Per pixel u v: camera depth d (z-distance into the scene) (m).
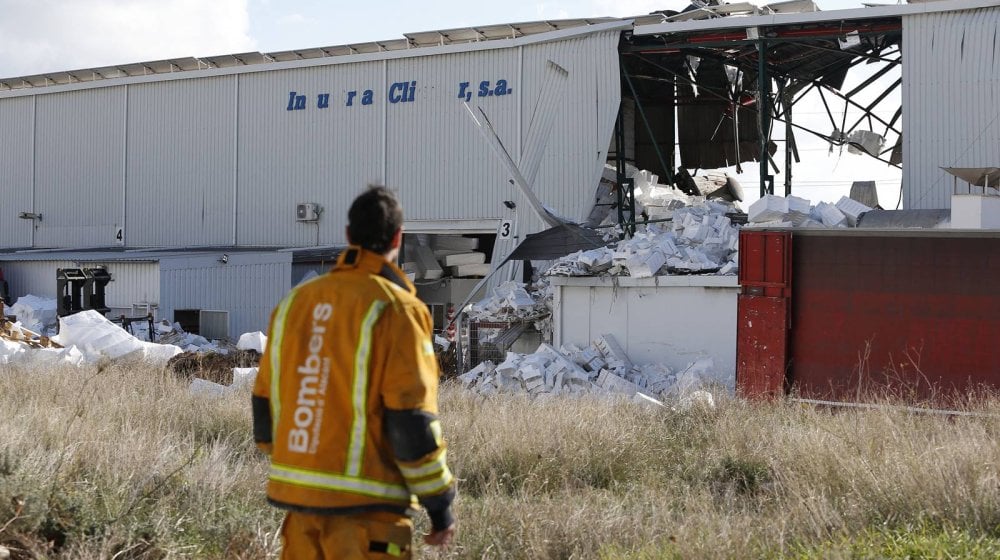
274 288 36.66
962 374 12.93
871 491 7.68
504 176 39.22
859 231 13.59
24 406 11.19
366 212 4.00
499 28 39.41
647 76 39.50
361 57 42.44
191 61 46.44
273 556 6.24
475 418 11.86
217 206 45.81
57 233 50.22
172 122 47.12
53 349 19.70
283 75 44.41
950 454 8.00
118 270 41.34
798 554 6.16
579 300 21.59
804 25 33.75
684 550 6.29
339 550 3.85
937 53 32.00
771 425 11.72
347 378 3.82
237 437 10.91
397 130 41.75
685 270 20.81
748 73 40.91
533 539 6.65
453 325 27.31
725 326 20.09
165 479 7.29
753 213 22.92
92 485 7.04
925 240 13.24
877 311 13.51
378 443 3.83
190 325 38.59
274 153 44.47
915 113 32.25
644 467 10.32
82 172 49.59
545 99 38.50
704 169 47.94
